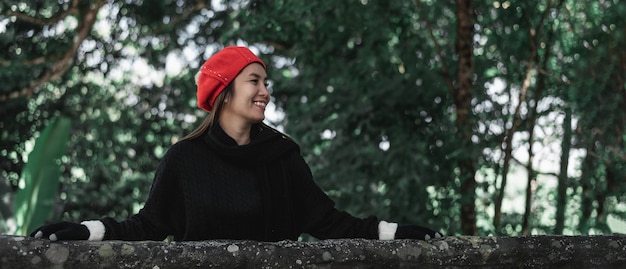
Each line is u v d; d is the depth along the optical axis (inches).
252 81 104.7
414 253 100.7
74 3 393.4
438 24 353.4
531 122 330.3
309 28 313.1
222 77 103.5
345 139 309.4
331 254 96.8
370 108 297.9
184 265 90.2
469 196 303.6
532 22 320.2
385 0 300.7
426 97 301.6
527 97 341.4
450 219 305.0
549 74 319.3
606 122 318.7
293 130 336.8
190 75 427.8
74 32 422.0
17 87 419.2
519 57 323.0
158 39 434.9
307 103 336.2
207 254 91.4
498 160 327.3
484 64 329.7
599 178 338.0
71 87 457.1
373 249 99.1
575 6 327.6
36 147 247.9
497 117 327.3
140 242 89.7
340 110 313.0
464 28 321.7
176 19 425.4
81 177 447.2
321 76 319.6
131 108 447.8
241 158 102.0
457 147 297.6
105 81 456.8
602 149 324.8
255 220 102.4
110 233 93.4
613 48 319.9
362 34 306.2
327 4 294.0
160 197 100.8
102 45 437.4
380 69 310.8
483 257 103.8
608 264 109.3
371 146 305.3
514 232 342.0
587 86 314.3
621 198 335.3
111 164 445.4
